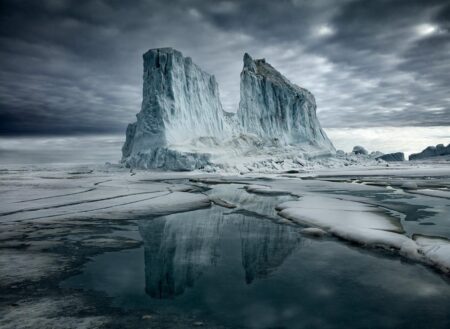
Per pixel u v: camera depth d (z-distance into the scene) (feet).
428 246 35.91
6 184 114.83
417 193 88.17
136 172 188.96
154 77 213.87
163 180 144.36
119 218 58.34
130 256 37.58
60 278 30.45
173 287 28.58
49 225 51.62
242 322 22.29
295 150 255.09
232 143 229.04
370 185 113.80
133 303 25.27
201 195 86.38
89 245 41.70
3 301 25.36
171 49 219.82
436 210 61.67
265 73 301.63
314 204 67.62
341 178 148.97
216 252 39.17
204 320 22.57
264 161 213.66
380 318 22.70
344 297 26.22
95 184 116.88
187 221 56.75
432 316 22.94
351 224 48.65
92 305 24.80
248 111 274.98
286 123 283.18
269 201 80.53
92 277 30.86
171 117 211.00
